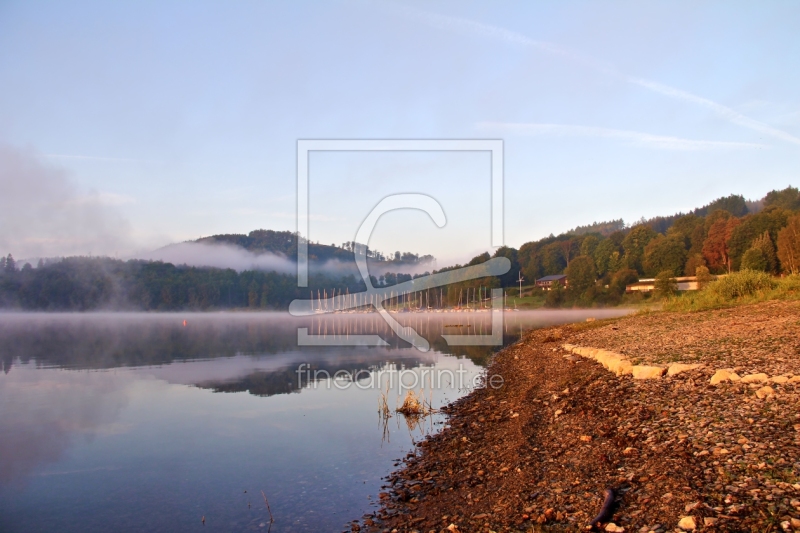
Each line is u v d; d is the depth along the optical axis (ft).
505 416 49.08
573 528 23.04
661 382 45.03
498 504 27.89
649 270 360.89
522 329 187.32
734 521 19.98
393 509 30.30
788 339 54.44
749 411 32.17
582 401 46.06
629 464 28.94
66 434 53.26
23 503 34.58
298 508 31.73
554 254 449.89
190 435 51.65
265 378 88.94
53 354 142.20
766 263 272.31
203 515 31.53
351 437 48.47
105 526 30.53
